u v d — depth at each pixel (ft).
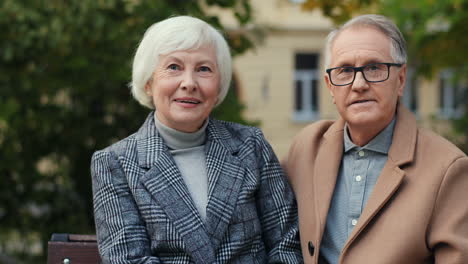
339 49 6.76
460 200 6.30
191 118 6.98
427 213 6.27
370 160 7.00
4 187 16.53
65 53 13.60
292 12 43.09
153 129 7.32
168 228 6.73
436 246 6.30
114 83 15.72
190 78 6.87
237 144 7.52
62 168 17.21
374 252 6.42
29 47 13.41
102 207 6.91
